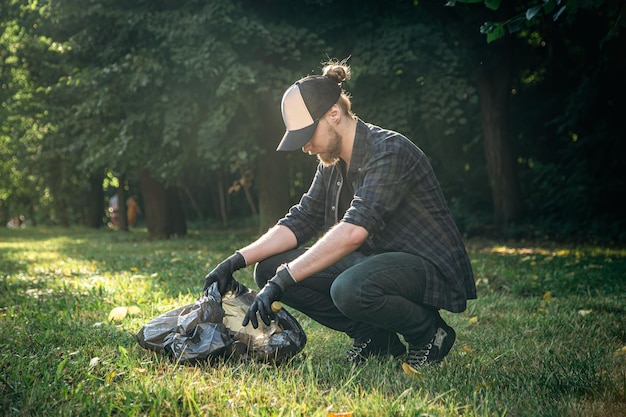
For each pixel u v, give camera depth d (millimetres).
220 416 2818
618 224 16469
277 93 13070
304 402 2941
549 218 18203
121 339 4281
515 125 20672
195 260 10219
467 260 3795
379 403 2941
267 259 3988
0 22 17750
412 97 13969
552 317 5457
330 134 3604
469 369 3721
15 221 47719
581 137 17359
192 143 14109
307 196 4039
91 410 2816
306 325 4988
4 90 21719
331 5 13961
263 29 12844
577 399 3205
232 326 3781
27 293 6570
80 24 14812
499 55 16875
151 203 18672
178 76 13250
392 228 3746
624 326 5172
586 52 17516
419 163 3682
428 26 14312
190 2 13461
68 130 17328
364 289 3559
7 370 3408
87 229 30938
